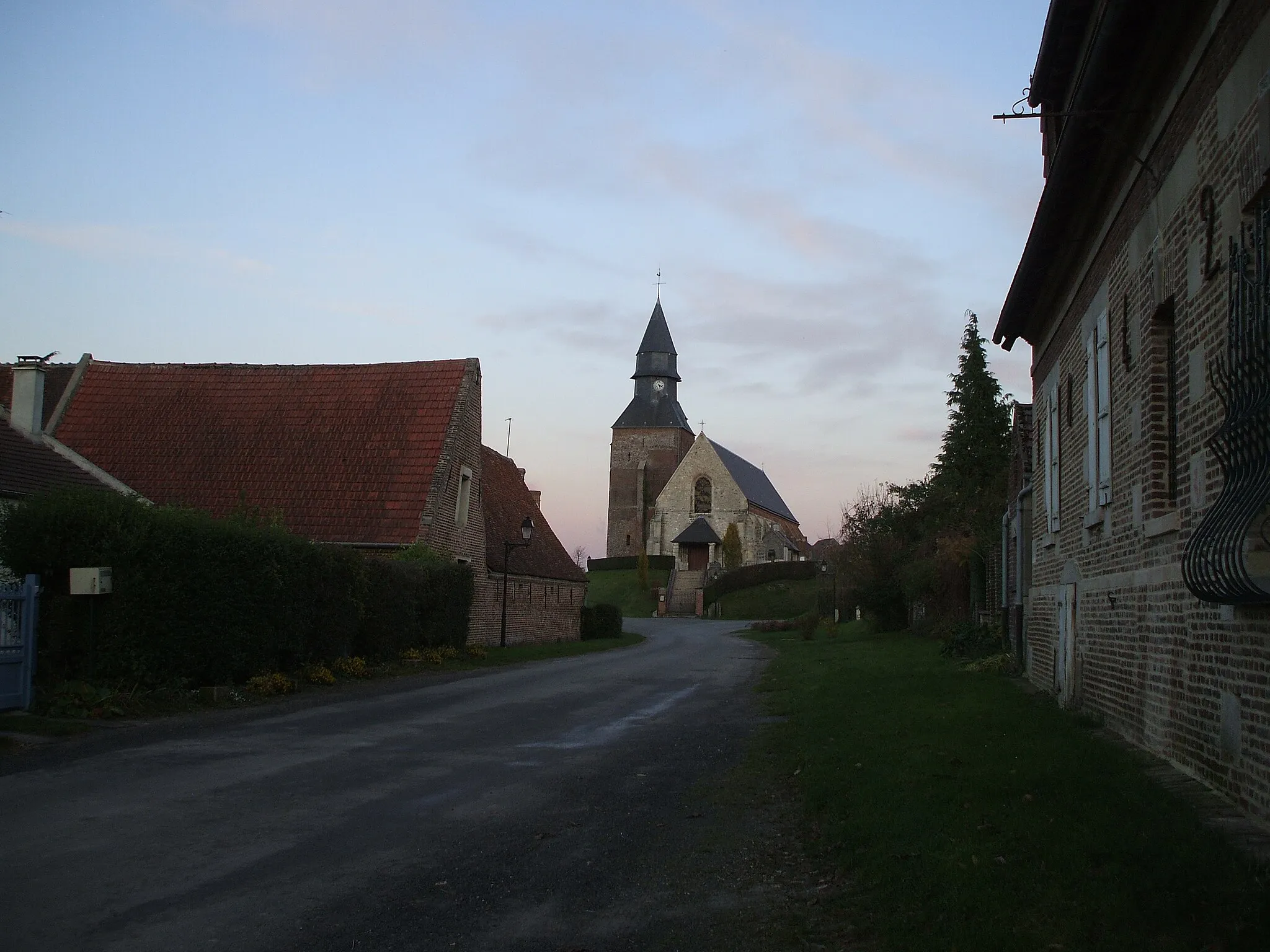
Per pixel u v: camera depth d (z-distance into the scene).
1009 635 22.67
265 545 17.19
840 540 55.47
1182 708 8.41
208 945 5.32
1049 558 15.37
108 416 31.88
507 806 8.84
